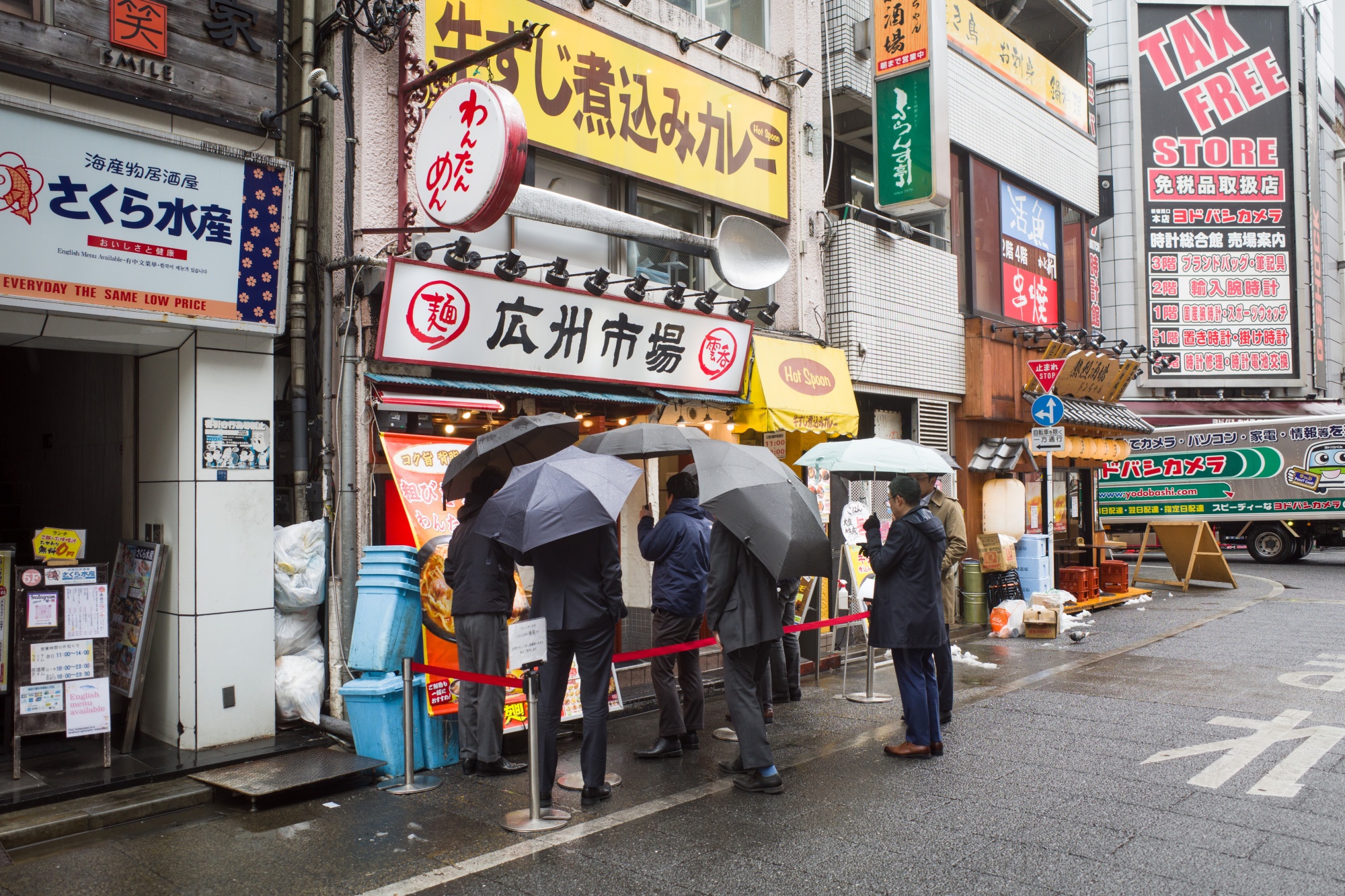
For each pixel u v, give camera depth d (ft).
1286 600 42.47
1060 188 48.83
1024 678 25.88
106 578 16.87
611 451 19.16
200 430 18.20
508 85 23.11
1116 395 49.16
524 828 14.51
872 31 35.37
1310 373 76.07
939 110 33.37
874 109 35.04
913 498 18.38
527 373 22.95
